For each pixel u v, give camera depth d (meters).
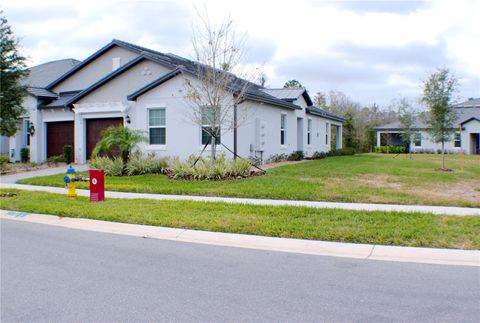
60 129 22.62
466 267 5.93
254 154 19.20
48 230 8.45
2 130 18.80
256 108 19.33
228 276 5.58
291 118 24.14
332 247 6.92
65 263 6.18
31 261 6.29
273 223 8.09
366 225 7.85
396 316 4.29
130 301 4.70
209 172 14.16
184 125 17.73
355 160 24.05
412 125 38.41
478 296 4.84
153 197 11.43
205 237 7.68
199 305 4.58
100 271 5.80
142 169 16.30
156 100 18.27
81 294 4.91
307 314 4.34
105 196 11.67
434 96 19.33
